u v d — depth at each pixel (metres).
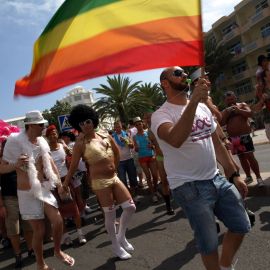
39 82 3.06
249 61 48.81
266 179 7.60
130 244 5.54
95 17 3.09
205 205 3.06
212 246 3.05
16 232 5.79
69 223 8.15
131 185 9.39
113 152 5.46
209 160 3.16
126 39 3.09
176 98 3.21
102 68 3.05
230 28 50.72
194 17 3.09
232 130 7.25
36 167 4.89
